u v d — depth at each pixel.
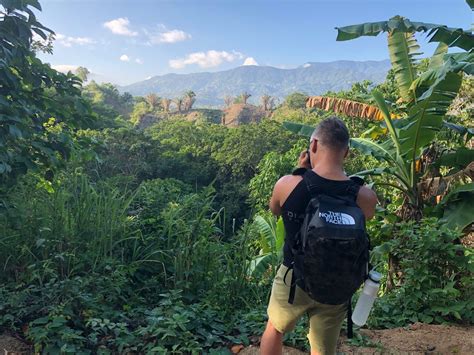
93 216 4.36
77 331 3.09
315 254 1.97
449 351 3.41
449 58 5.52
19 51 4.22
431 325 3.94
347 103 8.36
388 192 8.41
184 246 4.32
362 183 2.29
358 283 2.08
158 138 46.28
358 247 1.97
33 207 4.27
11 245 4.02
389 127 6.39
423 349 3.42
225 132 39.59
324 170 2.19
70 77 4.77
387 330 3.81
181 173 34.31
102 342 3.19
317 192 2.14
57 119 4.99
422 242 4.30
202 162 36.91
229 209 28.23
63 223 4.20
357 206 2.09
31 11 4.23
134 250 4.36
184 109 122.19
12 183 4.48
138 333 3.22
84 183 4.57
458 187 5.61
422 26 5.55
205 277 4.26
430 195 6.11
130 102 131.50
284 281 2.22
